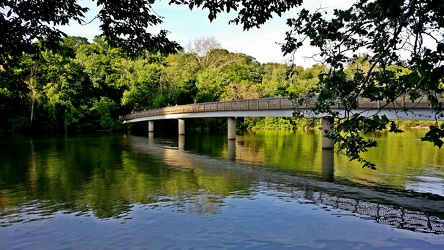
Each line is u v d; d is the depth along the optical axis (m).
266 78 73.75
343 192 12.01
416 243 7.37
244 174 15.78
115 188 13.08
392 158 20.52
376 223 8.63
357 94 3.83
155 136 46.16
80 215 9.59
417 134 41.72
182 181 14.35
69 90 52.75
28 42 6.06
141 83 61.94
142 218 9.20
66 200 11.30
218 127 66.38
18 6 5.46
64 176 15.70
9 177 15.47
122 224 8.73
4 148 28.41
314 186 13.01
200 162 19.98
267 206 10.26
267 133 51.91
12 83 48.16
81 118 54.62
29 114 52.62
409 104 15.94
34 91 51.62
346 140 4.02
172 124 65.00
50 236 7.98
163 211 9.85
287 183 13.62
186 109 41.00
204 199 11.21
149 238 7.71
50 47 6.32
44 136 43.41
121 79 61.94
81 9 5.99
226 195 11.73
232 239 7.59
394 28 3.11
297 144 31.64
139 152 25.70
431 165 17.80
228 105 33.00
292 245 7.22
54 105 50.31
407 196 11.37
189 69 76.00
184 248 7.12
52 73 51.69
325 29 3.73
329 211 9.73
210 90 65.44
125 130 59.19
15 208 10.38
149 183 14.00
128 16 6.16
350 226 8.45
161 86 64.81
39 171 17.11
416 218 9.06
